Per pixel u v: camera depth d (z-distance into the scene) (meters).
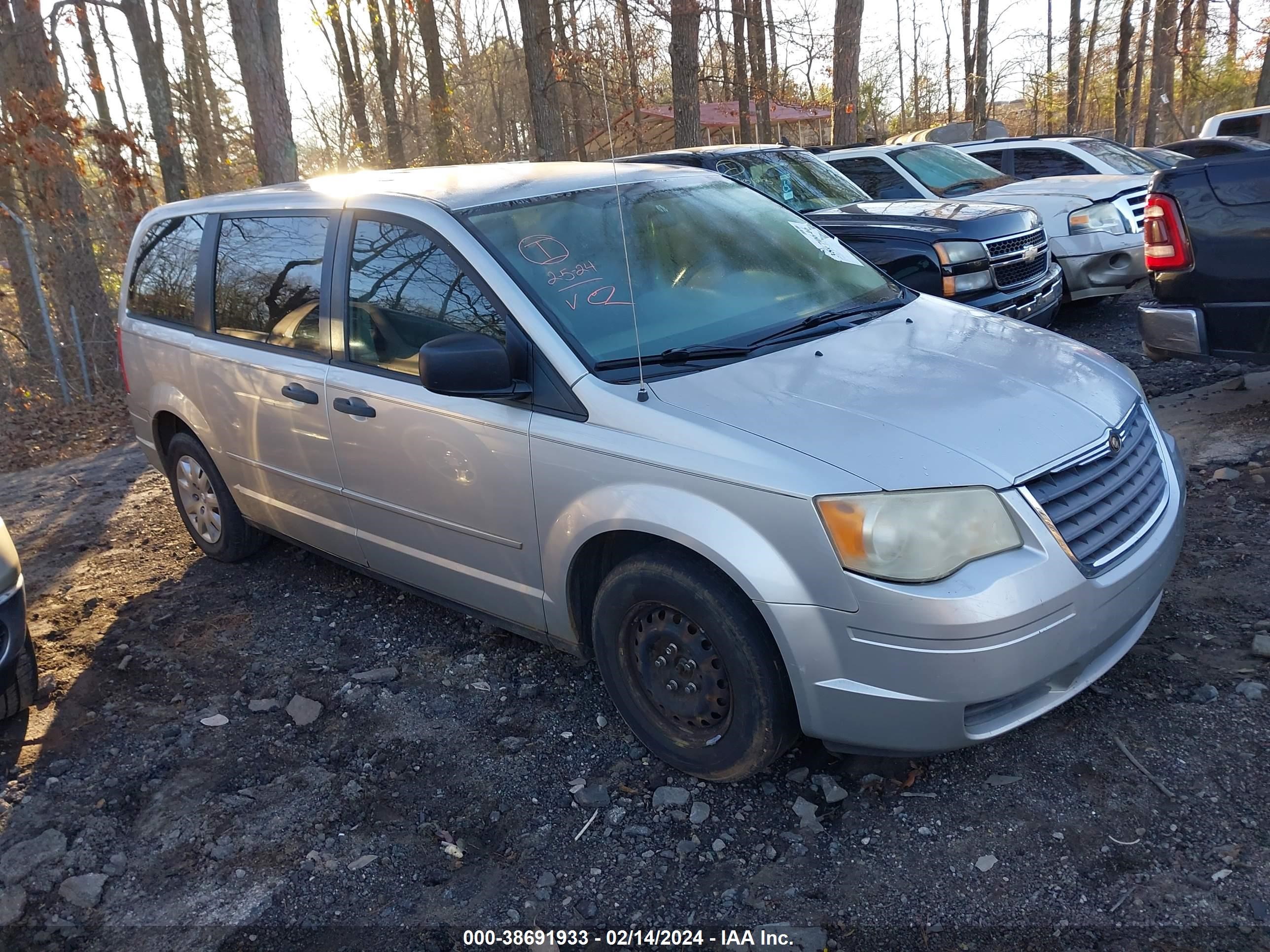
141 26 15.42
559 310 3.29
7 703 3.75
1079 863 2.58
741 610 2.77
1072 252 8.29
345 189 4.16
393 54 24.91
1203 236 4.93
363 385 3.79
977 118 25.59
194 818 3.20
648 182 4.06
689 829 2.90
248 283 4.47
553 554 3.23
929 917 2.48
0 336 12.07
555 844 2.91
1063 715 3.17
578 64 15.70
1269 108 15.67
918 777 2.99
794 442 2.71
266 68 13.38
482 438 3.35
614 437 2.98
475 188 3.77
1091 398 3.07
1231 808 2.69
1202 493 4.65
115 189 13.35
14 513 6.77
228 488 4.96
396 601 4.63
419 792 3.22
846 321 3.60
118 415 9.85
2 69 12.69
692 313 3.45
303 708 3.75
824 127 31.02
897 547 2.54
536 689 3.72
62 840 3.14
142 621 4.73
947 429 2.76
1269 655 3.28
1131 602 2.82
